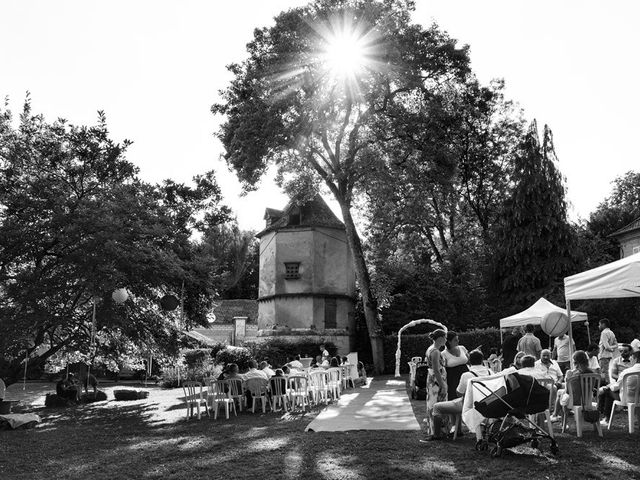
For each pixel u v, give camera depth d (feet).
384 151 105.29
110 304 55.42
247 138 96.84
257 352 105.81
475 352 31.45
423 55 103.35
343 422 38.24
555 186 110.11
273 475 23.35
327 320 120.37
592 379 29.63
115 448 32.04
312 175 115.65
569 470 22.36
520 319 67.00
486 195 139.13
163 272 52.47
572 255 107.86
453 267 122.42
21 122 58.13
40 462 28.81
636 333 96.02
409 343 109.50
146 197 56.70
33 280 50.14
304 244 122.52
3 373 56.90
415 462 24.71
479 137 136.05
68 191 55.36
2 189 54.19
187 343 65.26
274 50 98.22
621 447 26.37
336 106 104.32
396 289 121.90
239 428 38.11
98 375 118.83
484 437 27.14
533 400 25.53
